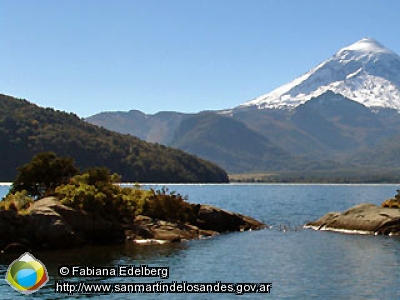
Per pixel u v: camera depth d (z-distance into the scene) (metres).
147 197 65.12
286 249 50.34
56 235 48.72
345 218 67.62
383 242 55.00
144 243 53.94
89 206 54.38
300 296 32.41
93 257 45.16
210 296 32.44
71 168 67.38
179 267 40.94
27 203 52.62
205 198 162.38
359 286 34.78
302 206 124.94
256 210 109.31
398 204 70.31
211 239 58.59
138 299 31.67
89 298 31.81
